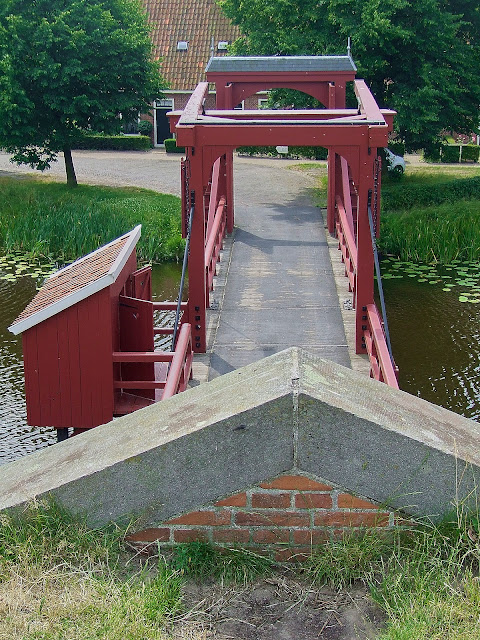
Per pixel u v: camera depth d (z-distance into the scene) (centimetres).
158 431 308
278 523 296
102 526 301
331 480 292
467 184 2117
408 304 1420
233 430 292
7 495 311
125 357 691
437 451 289
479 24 2206
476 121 2225
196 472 295
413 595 270
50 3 2166
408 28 2028
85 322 683
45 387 696
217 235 1346
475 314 1361
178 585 282
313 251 1423
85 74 2159
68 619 264
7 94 2112
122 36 2170
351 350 972
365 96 1053
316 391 294
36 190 2267
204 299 955
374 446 290
